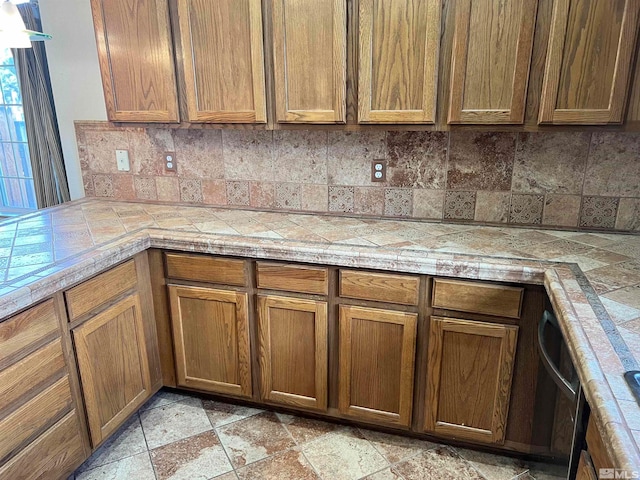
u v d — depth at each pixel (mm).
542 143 1969
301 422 2137
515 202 2066
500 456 1927
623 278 1472
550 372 1273
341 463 1886
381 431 2074
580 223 2018
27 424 1468
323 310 1888
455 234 1984
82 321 1687
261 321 1985
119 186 2631
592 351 1023
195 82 2002
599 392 879
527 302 1638
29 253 1725
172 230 2055
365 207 2268
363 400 1958
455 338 1757
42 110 2885
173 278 2059
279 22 1824
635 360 987
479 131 1888
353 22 1755
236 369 2104
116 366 1891
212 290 2012
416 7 1673
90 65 2463
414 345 1812
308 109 1900
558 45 1580
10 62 3041
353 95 1847
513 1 1584
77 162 2670
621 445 741
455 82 1708
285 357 2016
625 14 1499
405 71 1751
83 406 1723
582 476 1014
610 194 1949
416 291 1749
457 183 2113
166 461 1892
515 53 1631
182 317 2104
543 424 1683
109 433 1871
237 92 1964
